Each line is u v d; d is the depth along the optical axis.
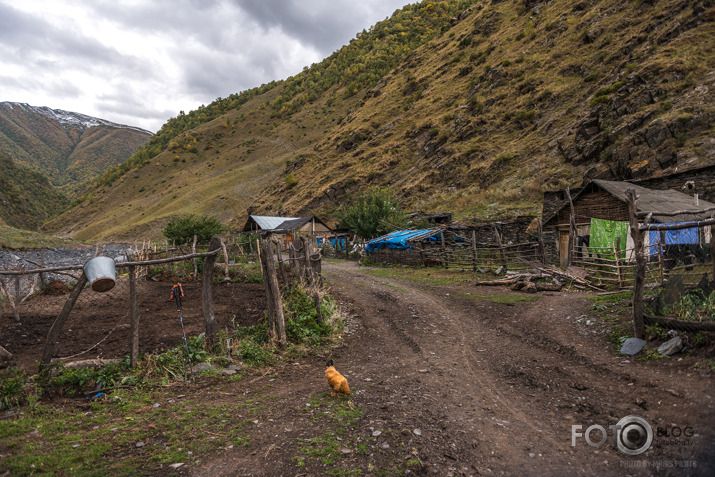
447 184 62.97
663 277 9.46
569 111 56.62
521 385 5.50
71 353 6.28
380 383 5.62
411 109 102.56
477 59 99.19
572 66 67.44
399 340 8.38
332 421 4.20
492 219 38.22
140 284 14.57
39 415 4.29
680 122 33.47
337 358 7.12
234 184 161.88
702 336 5.53
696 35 46.59
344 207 46.69
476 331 8.80
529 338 7.89
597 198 19.52
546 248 23.62
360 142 105.69
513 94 73.56
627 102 43.50
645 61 48.03
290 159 179.38
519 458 3.55
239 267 20.92
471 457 3.56
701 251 9.65
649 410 4.20
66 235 163.25
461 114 79.88
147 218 144.50
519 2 111.44
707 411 2.67
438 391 5.32
